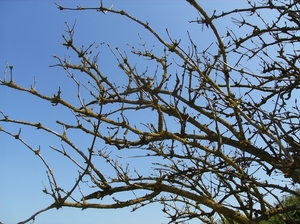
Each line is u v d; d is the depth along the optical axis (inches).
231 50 184.5
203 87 153.1
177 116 194.1
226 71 179.5
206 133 193.5
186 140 180.7
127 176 202.1
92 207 179.2
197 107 187.9
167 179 200.5
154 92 175.6
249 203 180.2
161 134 176.2
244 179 173.0
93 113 175.8
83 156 181.5
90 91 171.5
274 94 185.6
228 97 146.6
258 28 182.4
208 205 184.1
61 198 161.6
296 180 155.4
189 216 210.7
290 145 159.9
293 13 170.2
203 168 188.1
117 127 190.2
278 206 187.3
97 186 191.9
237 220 177.8
